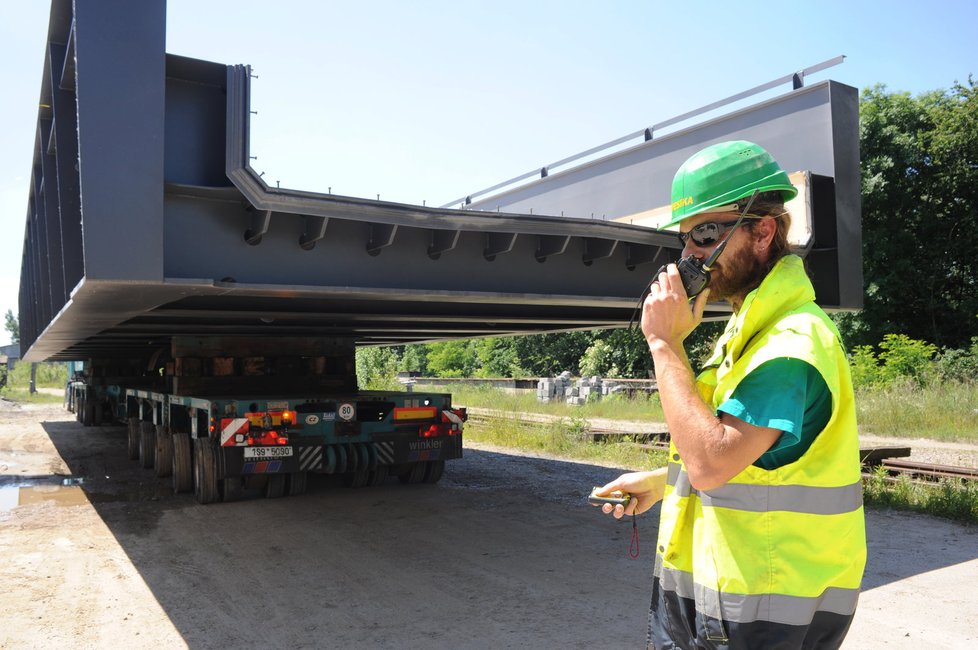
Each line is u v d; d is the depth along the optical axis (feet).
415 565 20.57
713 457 5.27
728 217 6.19
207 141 16.30
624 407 73.31
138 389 41.98
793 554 5.55
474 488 32.22
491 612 16.74
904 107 101.55
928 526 24.93
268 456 27.17
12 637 15.38
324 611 16.89
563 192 33.94
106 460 42.04
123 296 16.37
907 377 73.82
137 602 17.57
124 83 14.17
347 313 25.63
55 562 21.01
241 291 16.74
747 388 5.40
